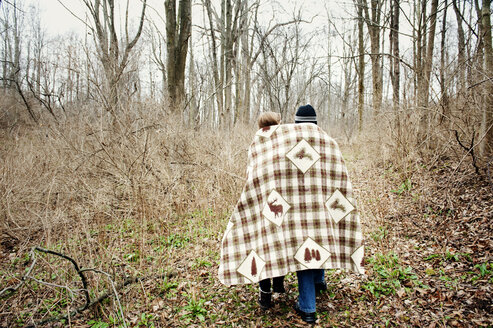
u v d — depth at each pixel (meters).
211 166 5.57
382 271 2.98
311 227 2.38
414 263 3.11
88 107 6.13
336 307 2.61
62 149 5.40
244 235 2.49
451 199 4.18
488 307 2.32
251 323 2.49
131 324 2.58
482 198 3.99
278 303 2.73
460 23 8.24
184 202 5.05
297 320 2.47
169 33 8.73
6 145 6.46
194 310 2.68
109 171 4.94
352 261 2.44
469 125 4.99
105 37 7.04
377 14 11.85
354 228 2.48
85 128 5.57
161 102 6.55
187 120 8.05
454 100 5.47
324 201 2.43
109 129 5.30
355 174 7.14
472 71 4.98
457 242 3.31
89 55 5.60
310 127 2.54
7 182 4.35
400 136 6.20
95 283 2.85
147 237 4.19
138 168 4.86
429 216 4.08
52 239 3.47
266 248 2.39
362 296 2.72
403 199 4.81
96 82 5.46
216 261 3.59
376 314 2.47
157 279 3.20
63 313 2.69
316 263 2.32
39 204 4.20
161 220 4.25
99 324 2.55
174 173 5.40
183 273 3.35
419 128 6.02
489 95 4.53
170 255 3.70
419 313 2.40
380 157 7.39
